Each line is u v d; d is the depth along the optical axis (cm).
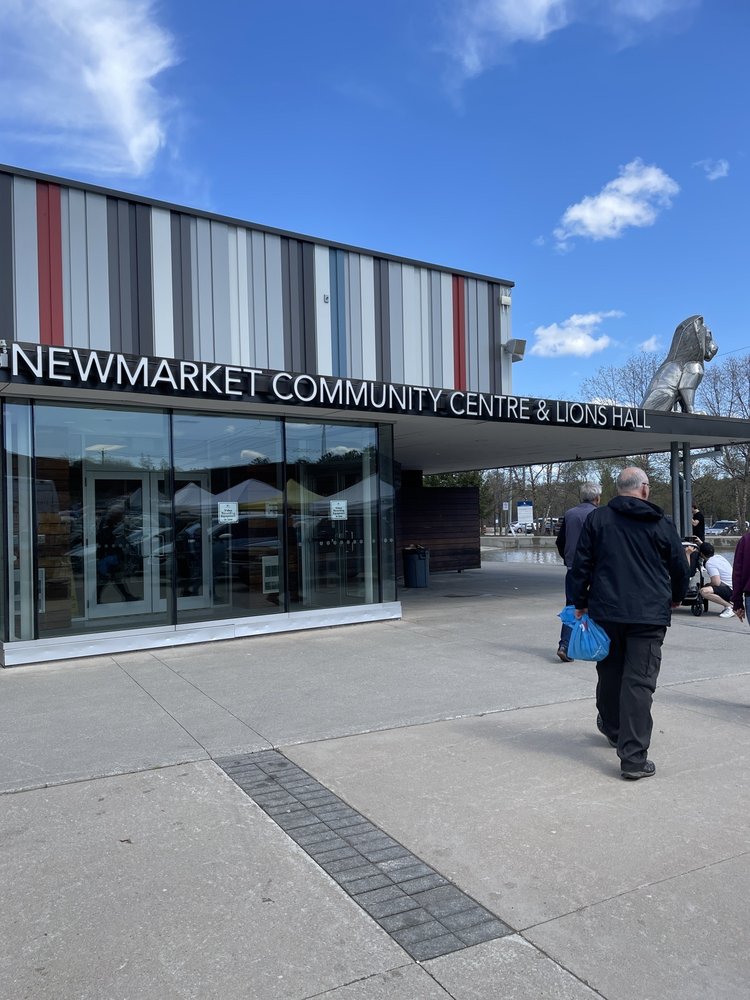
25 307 880
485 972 283
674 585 488
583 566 495
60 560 889
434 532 2089
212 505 999
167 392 837
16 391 822
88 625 907
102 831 404
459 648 906
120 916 321
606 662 508
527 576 1953
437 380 1207
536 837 392
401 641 959
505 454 1809
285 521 1055
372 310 1144
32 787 467
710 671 771
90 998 270
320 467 1086
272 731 573
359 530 1123
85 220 921
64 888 345
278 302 1055
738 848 379
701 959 289
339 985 276
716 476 5228
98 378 786
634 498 488
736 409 4781
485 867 362
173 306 973
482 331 1262
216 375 863
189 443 983
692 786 459
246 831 403
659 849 378
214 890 342
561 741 546
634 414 1263
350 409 980
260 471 1038
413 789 458
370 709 632
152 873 359
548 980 278
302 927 312
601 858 369
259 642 971
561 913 321
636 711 470
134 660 865
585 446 1595
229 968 286
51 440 884
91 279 920
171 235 978
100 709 646
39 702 676
